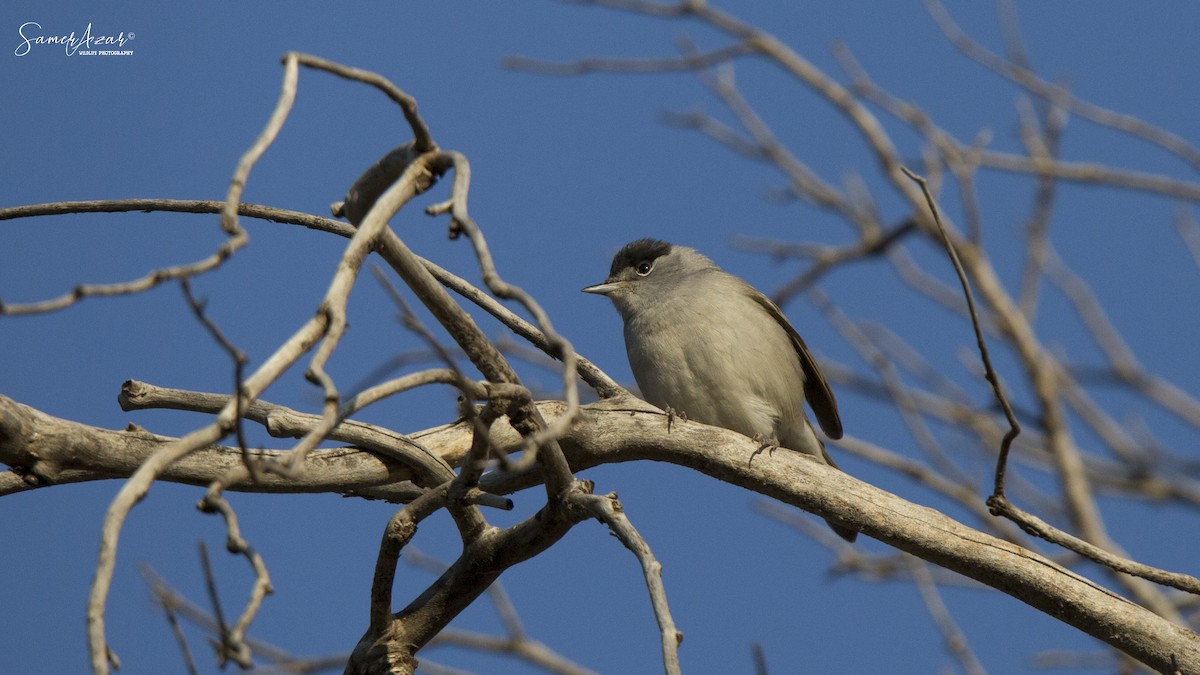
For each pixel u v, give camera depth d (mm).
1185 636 8602
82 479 8719
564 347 6062
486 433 6270
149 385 9453
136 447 8766
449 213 6547
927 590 13703
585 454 9789
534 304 6176
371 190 7734
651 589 6742
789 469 9430
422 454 9383
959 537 8992
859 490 9266
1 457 8398
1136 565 7969
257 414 9375
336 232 10055
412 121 6945
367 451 9367
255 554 5738
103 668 4980
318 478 9203
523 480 9914
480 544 8922
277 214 10062
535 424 8055
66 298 5195
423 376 6562
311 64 6484
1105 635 8750
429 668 13359
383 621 8898
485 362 8328
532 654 13891
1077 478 15312
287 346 6031
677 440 9695
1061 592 8773
